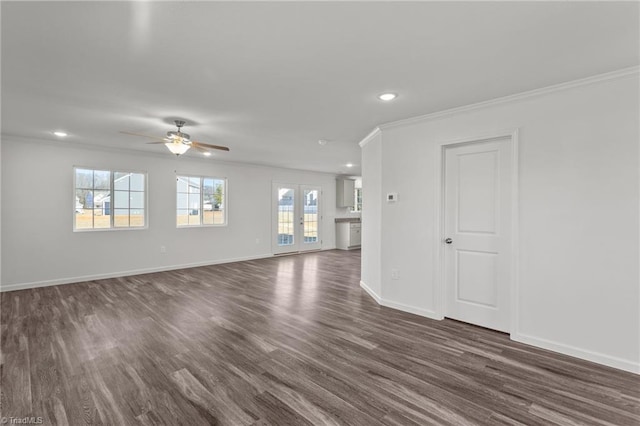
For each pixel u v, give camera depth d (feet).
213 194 22.72
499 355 8.65
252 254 24.75
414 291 12.06
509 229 10.00
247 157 21.17
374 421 6.02
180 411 6.30
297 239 28.02
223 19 5.69
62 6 5.28
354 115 11.49
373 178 14.26
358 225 31.89
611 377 7.54
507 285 10.09
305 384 7.26
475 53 6.92
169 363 8.19
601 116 8.13
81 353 8.71
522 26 5.87
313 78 8.25
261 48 6.73
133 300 13.67
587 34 6.15
